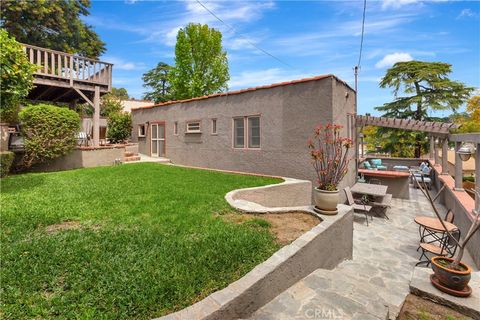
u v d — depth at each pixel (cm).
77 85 1028
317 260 376
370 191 832
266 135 903
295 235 376
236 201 537
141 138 1452
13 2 1708
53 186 636
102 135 1780
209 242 333
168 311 211
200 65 2117
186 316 202
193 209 471
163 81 3553
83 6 2177
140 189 615
